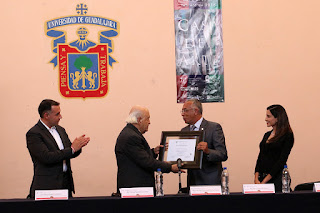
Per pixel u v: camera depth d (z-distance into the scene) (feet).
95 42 23.52
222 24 24.25
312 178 24.30
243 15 24.36
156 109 23.71
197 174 17.93
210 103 24.03
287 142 17.61
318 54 24.48
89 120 23.35
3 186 22.88
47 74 23.24
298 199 13.75
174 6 24.03
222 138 17.85
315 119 24.47
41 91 23.20
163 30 23.93
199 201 13.75
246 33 24.35
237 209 13.76
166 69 23.86
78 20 23.47
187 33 24.04
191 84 23.94
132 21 23.79
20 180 22.97
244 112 24.16
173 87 23.86
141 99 23.67
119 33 23.67
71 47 23.39
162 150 17.17
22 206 13.51
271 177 17.56
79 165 23.26
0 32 23.12
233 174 23.93
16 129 23.03
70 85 23.30
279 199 13.76
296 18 24.44
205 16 24.17
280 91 24.38
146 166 16.30
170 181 23.52
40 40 23.27
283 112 17.93
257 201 13.76
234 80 24.20
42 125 17.57
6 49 23.12
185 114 18.16
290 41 24.50
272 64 24.40
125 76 23.63
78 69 23.36
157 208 13.66
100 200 13.61
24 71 23.16
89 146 23.32
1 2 23.15
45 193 13.80
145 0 23.86
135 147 16.46
